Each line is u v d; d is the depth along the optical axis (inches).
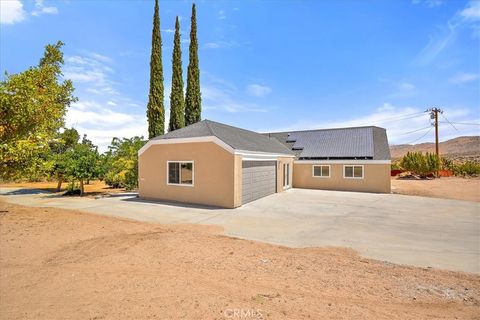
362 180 778.8
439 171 1226.6
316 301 151.9
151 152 610.5
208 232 326.3
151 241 268.5
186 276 187.2
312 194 711.7
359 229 351.3
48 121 501.7
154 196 608.1
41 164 452.4
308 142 969.5
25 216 397.4
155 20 863.7
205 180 533.6
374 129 949.8
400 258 240.7
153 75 848.3
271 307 144.7
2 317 137.3
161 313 138.2
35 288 170.9
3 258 224.8
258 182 622.5
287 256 235.0
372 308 144.6
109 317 135.2
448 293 164.4
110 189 887.1
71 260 219.1
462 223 388.2
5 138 408.5
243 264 211.8
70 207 512.4
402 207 521.3
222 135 562.3
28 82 425.7
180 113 920.9
